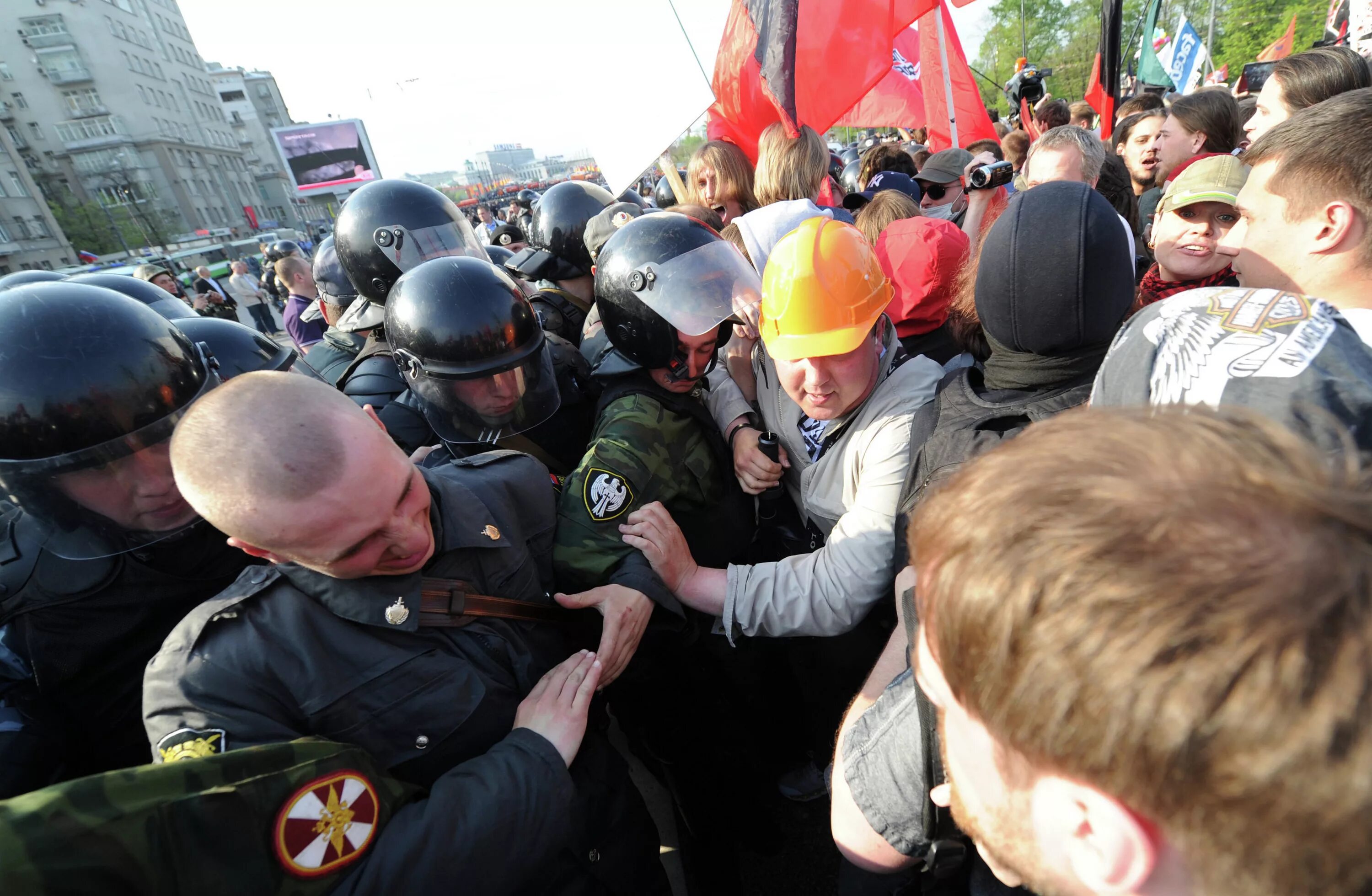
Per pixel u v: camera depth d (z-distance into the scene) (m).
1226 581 0.34
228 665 0.96
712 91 2.64
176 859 0.72
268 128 96.88
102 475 1.19
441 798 0.96
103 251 56.00
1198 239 2.07
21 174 50.66
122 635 1.31
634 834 1.37
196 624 0.99
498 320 1.74
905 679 0.92
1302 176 1.11
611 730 2.09
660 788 2.09
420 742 1.06
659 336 1.64
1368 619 0.32
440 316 1.70
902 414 1.49
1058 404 1.09
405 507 1.02
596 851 1.27
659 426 1.67
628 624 1.32
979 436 1.15
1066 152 2.70
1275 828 0.34
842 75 2.94
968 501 0.46
